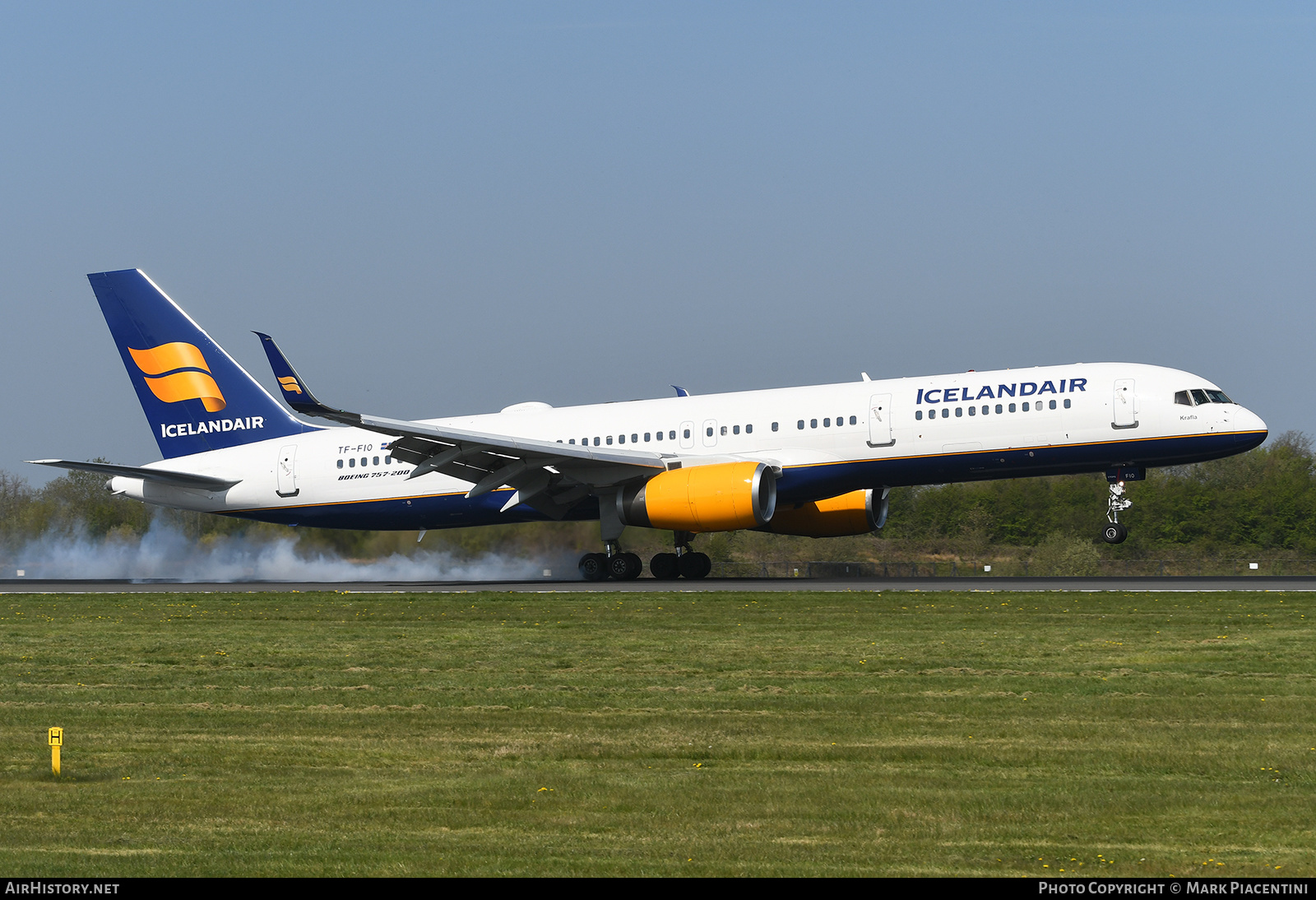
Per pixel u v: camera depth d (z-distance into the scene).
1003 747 45.59
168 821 36.75
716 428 126.75
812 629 80.81
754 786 40.31
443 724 51.41
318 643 79.06
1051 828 35.41
